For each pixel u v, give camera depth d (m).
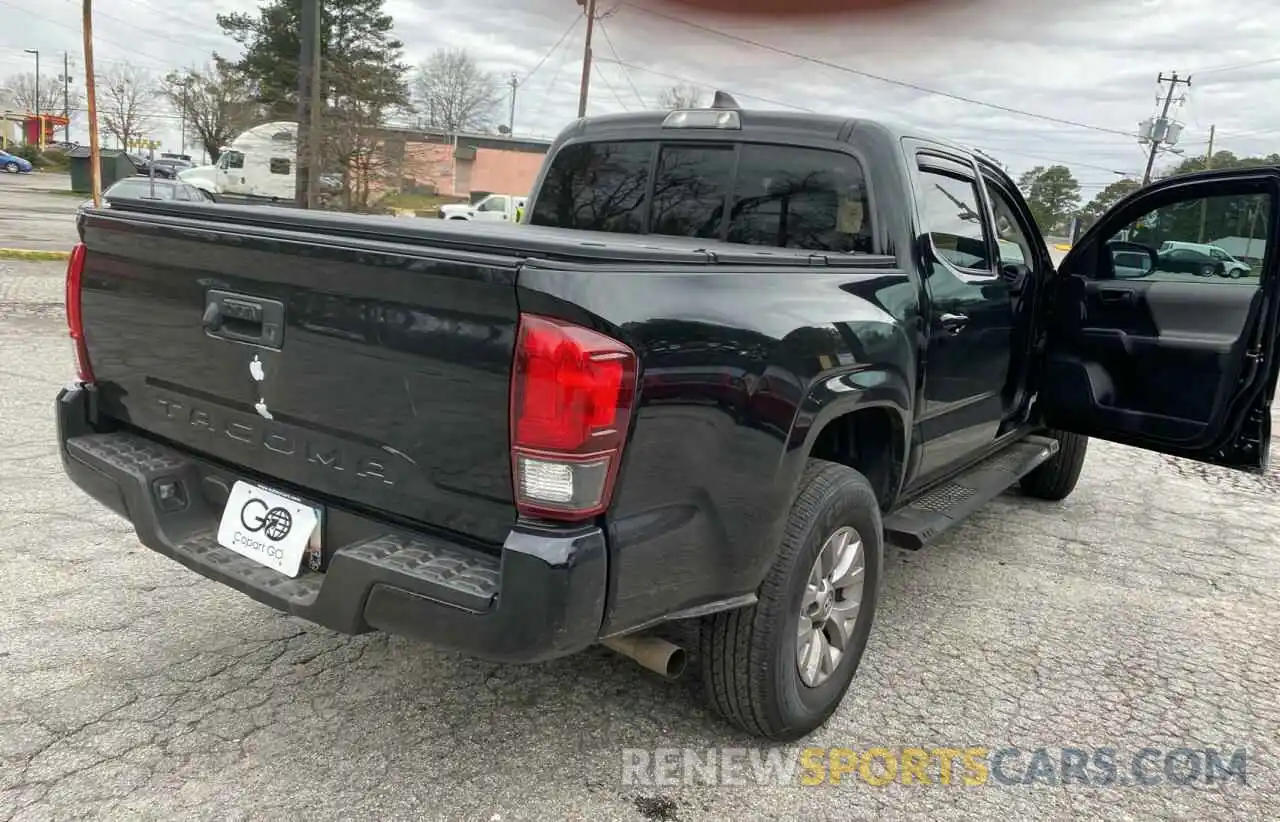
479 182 53.78
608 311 2.12
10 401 6.64
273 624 3.66
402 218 2.87
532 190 4.79
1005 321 4.33
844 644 3.20
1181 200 4.55
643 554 2.31
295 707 3.09
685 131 4.19
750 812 2.71
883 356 3.12
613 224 4.46
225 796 2.61
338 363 2.43
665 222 4.27
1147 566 5.10
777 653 2.83
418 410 2.31
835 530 2.99
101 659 3.31
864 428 3.49
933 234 3.74
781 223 3.91
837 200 3.73
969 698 3.48
